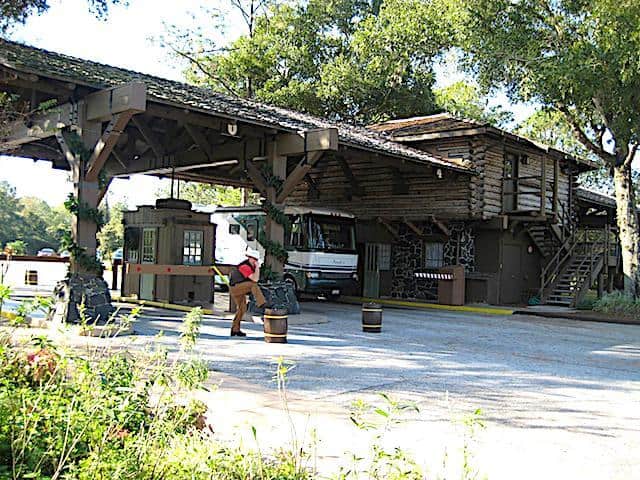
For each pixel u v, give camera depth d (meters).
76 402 3.34
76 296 10.36
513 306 20.23
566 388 8.04
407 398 7.02
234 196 40.97
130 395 3.46
